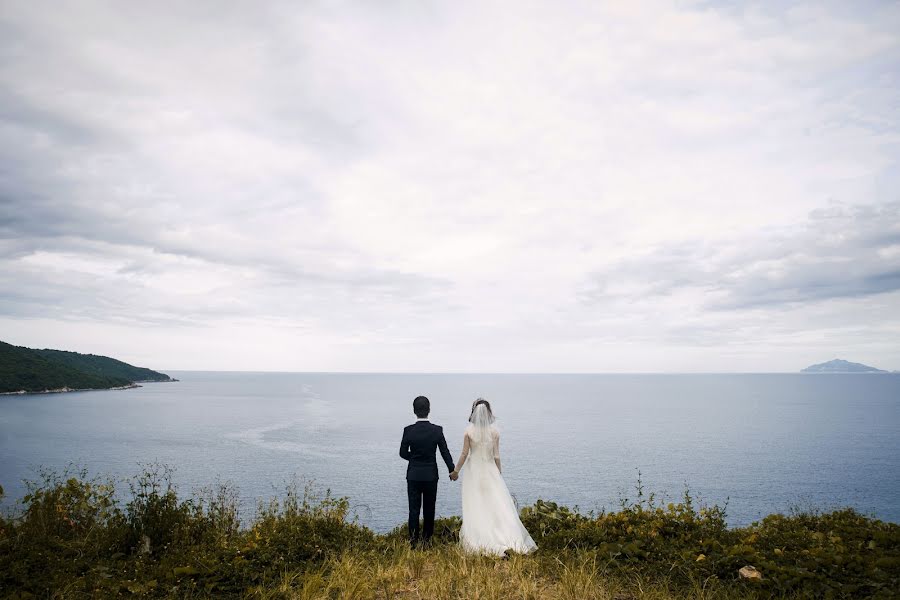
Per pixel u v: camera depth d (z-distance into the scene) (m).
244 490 62.59
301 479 77.56
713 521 7.56
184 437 132.50
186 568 6.10
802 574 5.36
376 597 5.48
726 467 105.69
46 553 6.48
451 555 6.76
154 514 7.62
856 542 6.60
